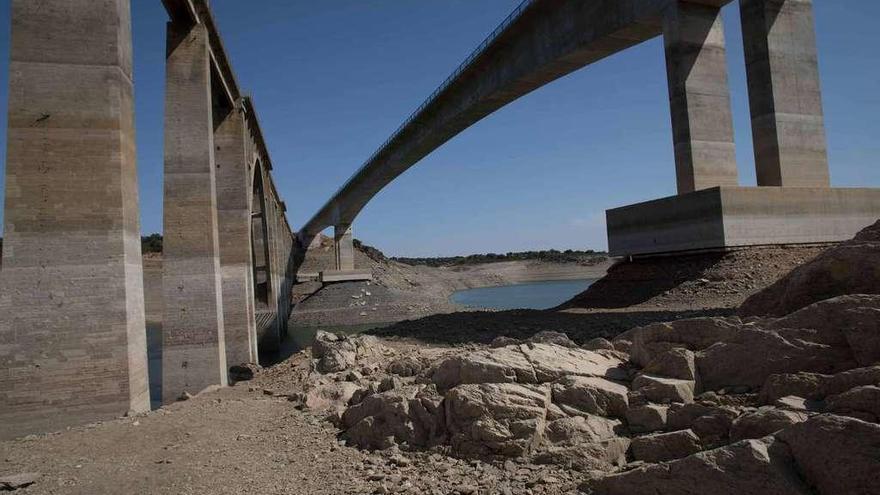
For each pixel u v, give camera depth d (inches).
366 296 3061.0
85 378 588.1
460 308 3073.3
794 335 252.4
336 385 475.8
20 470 331.0
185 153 945.5
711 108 984.3
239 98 1333.7
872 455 165.6
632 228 1103.0
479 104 1491.1
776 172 984.9
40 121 601.0
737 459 186.2
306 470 301.7
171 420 435.8
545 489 235.3
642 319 741.3
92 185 607.8
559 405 290.4
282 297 2504.9
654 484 204.4
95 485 301.1
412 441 312.7
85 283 597.6
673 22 980.6
